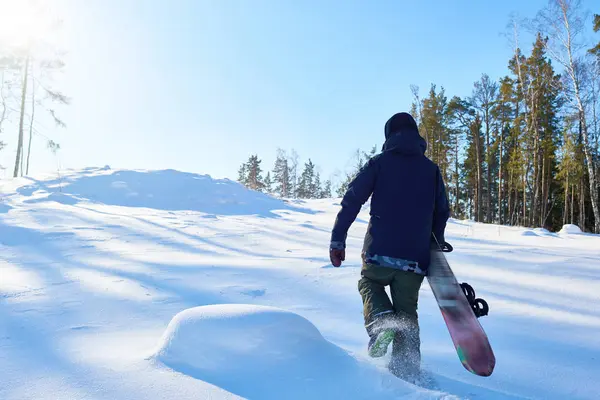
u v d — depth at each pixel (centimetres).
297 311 289
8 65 1920
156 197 1247
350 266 435
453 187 3981
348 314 284
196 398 148
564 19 1772
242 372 167
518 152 2528
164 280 364
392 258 197
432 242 217
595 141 2245
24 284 341
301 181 5062
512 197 3612
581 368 197
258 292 332
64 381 160
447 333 251
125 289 330
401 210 201
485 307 199
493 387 176
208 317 189
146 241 627
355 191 209
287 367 171
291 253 569
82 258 472
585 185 3039
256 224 916
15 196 1103
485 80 2803
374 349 188
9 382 160
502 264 460
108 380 161
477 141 2969
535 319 275
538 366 200
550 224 3547
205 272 399
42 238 606
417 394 158
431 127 3002
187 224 848
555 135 2611
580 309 297
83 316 260
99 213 913
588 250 608
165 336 191
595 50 1808
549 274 408
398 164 209
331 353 186
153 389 154
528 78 2291
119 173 1362
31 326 237
